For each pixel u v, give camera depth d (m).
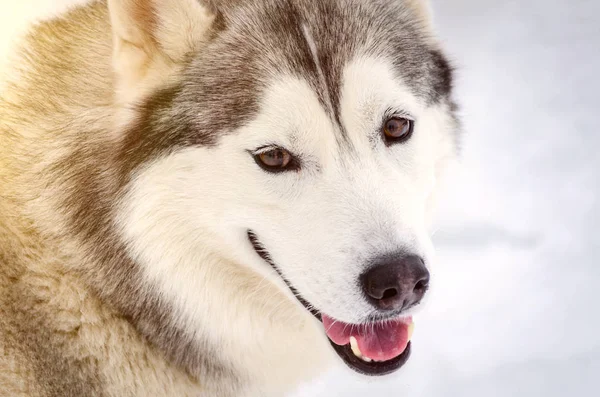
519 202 5.27
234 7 2.76
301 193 2.61
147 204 2.67
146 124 2.69
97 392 2.84
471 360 4.05
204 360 2.90
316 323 2.78
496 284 4.59
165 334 2.83
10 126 2.88
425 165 2.83
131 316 2.81
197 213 2.69
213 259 2.79
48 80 2.89
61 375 2.80
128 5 2.61
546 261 4.74
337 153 2.61
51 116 2.84
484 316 4.36
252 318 2.92
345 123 2.61
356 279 2.47
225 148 2.61
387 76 2.65
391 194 2.58
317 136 2.58
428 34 2.99
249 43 2.68
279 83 2.59
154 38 2.69
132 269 2.74
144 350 2.87
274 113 2.57
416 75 2.79
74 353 2.81
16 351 2.75
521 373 3.94
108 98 2.78
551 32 7.27
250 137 2.58
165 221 2.70
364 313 2.50
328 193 2.57
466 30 7.36
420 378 3.95
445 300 4.48
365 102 2.61
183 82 2.69
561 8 7.64
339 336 2.73
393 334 2.72
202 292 2.80
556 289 4.52
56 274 2.78
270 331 2.97
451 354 4.10
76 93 2.83
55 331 2.79
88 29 2.96
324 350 3.14
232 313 2.88
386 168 2.65
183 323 2.82
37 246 2.78
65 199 2.77
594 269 4.64
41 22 3.12
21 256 2.77
